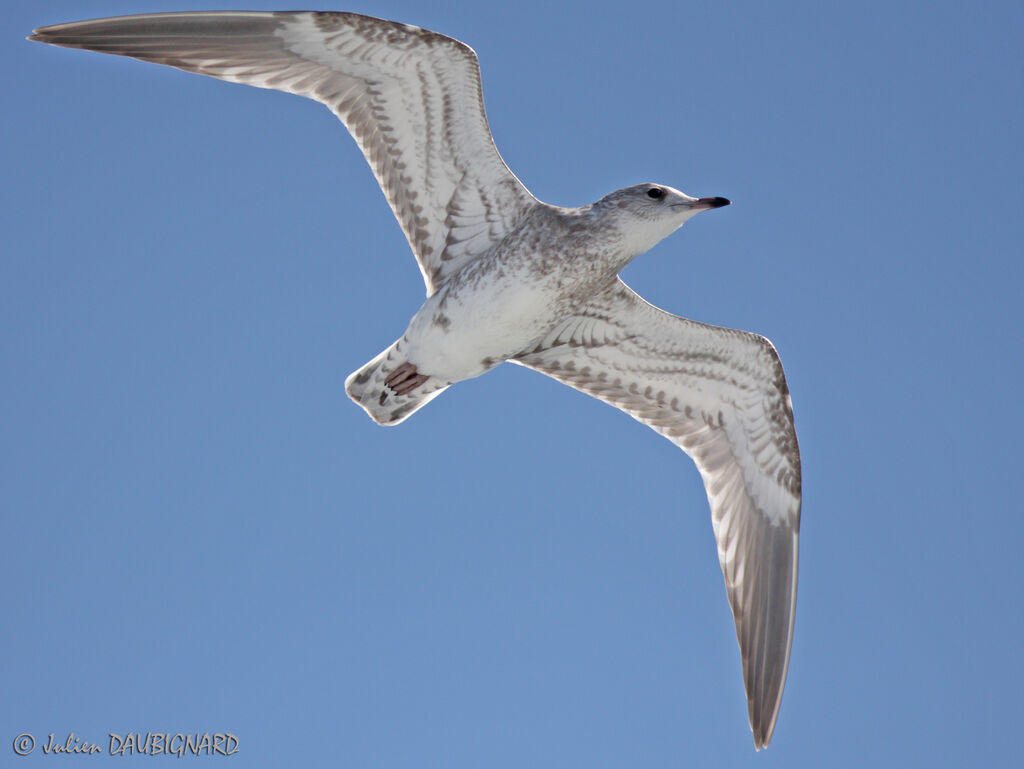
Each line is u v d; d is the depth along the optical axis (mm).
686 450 15055
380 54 13258
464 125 13430
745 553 14781
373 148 13875
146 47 13633
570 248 13125
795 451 14570
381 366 13828
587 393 15078
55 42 13523
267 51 13602
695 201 13172
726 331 14250
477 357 13625
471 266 13492
